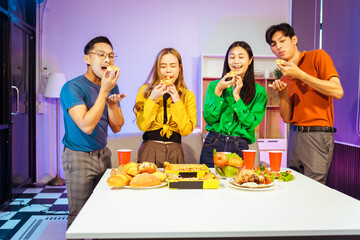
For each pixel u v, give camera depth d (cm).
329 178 410
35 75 489
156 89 210
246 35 528
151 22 511
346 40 381
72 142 194
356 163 359
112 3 502
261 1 529
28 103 479
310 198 137
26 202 395
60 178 489
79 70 498
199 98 512
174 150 223
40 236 284
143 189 150
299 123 226
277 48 231
